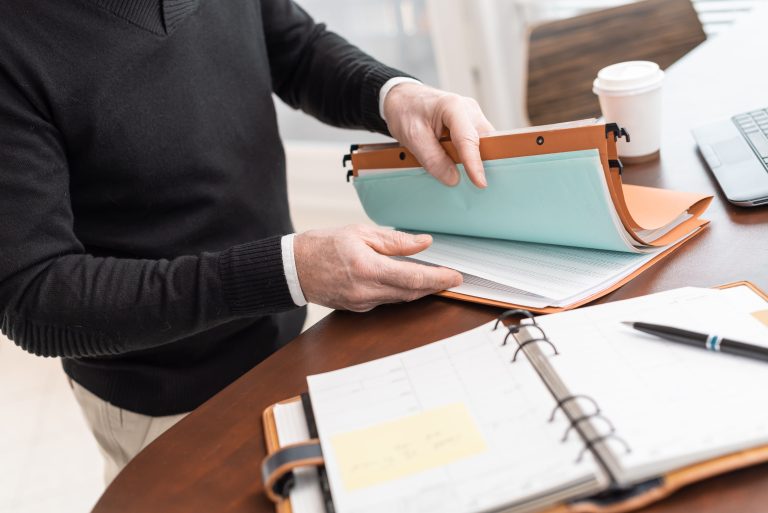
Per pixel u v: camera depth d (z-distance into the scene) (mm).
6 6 941
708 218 948
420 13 2445
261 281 896
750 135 1062
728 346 664
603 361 686
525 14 2348
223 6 1154
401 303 910
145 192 1082
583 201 860
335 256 876
